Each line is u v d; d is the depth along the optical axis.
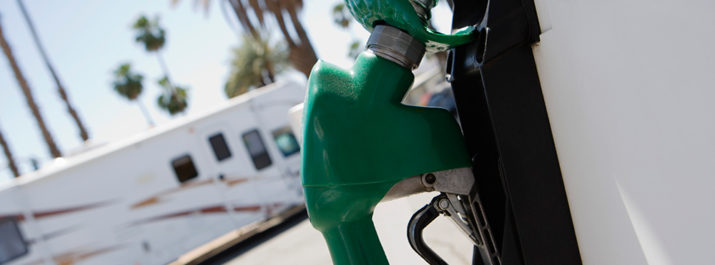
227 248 9.61
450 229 2.05
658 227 0.60
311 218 0.78
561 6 0.65
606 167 0.64
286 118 10.33
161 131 9.37
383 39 0.76
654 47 0.55
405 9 0.74
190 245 9.27
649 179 0.59
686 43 0.52
